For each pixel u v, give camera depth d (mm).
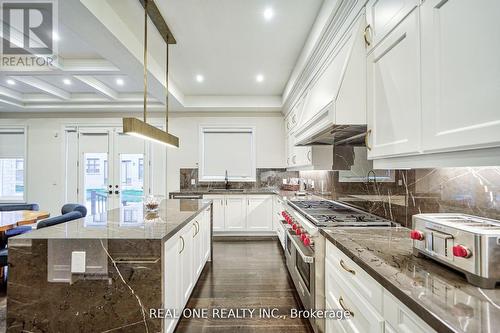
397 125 1146
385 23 1253
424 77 954
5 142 5078
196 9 2174
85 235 1459
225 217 4570
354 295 1162
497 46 668
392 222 1686
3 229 2367
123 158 5121
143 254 1409
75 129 5113
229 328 1961
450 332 583
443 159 902
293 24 2396
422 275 883
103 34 2156
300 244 1996
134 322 1401
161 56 3084
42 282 1398
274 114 5129
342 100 1503
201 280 2773
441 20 869
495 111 674
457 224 902
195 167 5105
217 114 5102
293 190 4711
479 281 783
